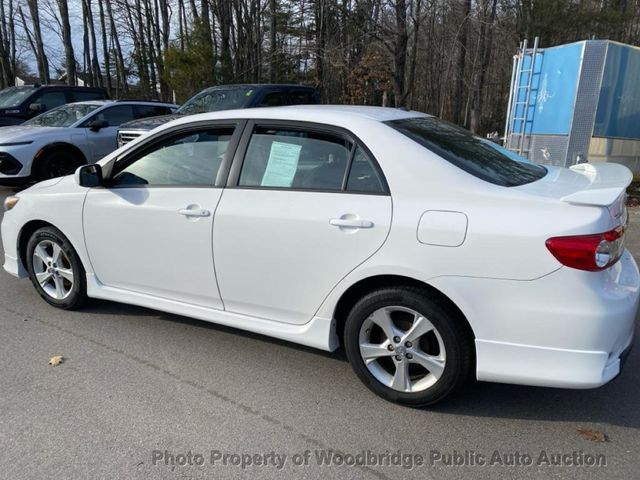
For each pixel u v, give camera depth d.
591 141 9.74
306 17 21.33
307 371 3.39
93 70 32.84
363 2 15.69
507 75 29.53
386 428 2.80
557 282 2.48
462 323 2.75
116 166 3.83
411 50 25.53
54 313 4.29
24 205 4.26
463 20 16.11
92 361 3.50
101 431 2.76
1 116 11.27
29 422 2.84
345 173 2.99
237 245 3.26
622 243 2.69
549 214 2.53
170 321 4.14
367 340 3.02
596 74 9.34
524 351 2.60
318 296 3.07
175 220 3.48
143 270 3.74
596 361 2.52
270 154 3.26
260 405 3.01
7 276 5.18
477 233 2.60
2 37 30.81
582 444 2.67
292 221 3.05
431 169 2.80
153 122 8.45
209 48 19.44
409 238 2.73
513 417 2.90
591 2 24.70
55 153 9.08
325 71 20.16
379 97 19.97
